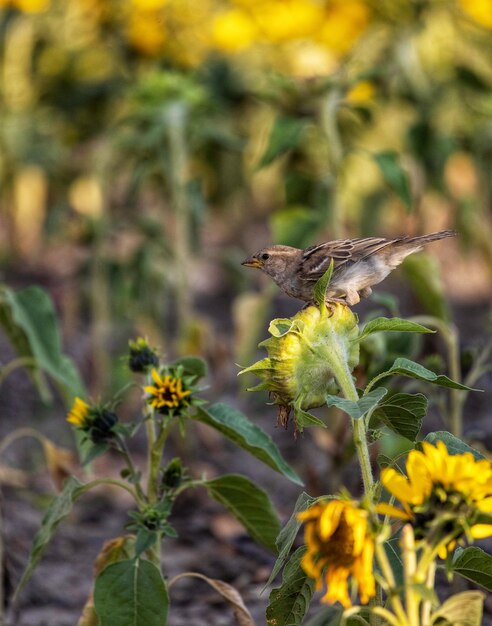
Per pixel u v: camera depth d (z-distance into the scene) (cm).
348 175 1177
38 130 1243
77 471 933
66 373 627
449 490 334
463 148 1084
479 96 1059
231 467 940
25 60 1184
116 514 863
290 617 423
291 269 629
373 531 341
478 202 1126
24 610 679
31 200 1467
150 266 1031
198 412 490
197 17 1086
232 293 1402
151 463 490
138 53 1093
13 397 1133
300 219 811
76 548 793
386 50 1004
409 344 629
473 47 1066
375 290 1364
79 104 1127
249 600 689
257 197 1463
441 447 338
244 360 880
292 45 989
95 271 1039
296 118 852
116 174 1139
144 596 451
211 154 1105
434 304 718
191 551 786
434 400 647
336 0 988
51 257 1473
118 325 1095
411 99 1020
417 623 344
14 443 1020
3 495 881
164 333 1193
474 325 1197
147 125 1007
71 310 1070
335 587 332
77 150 1273
